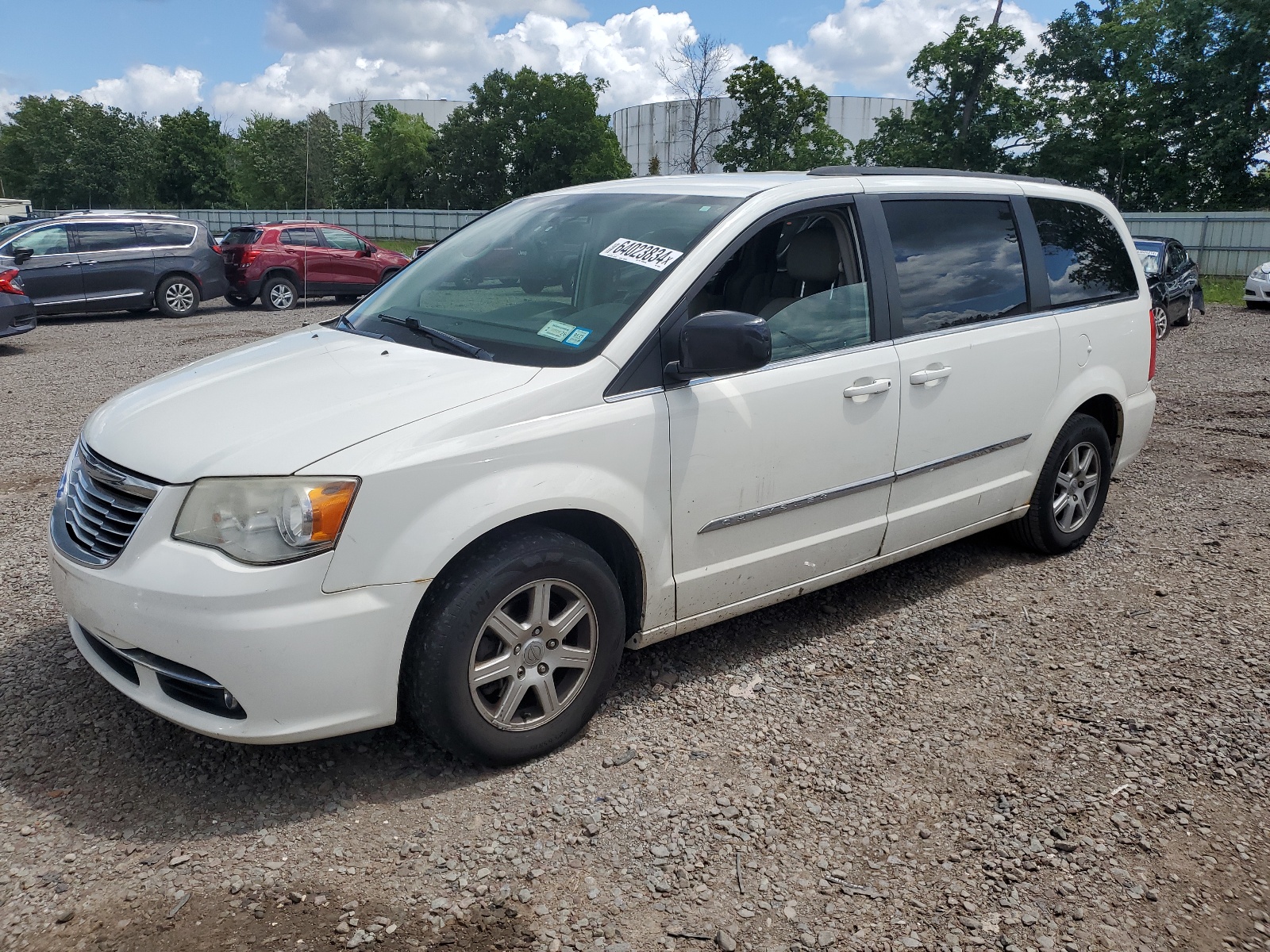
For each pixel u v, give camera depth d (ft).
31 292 50.62
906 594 14.78
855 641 13.12
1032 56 129.90
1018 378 14.38
